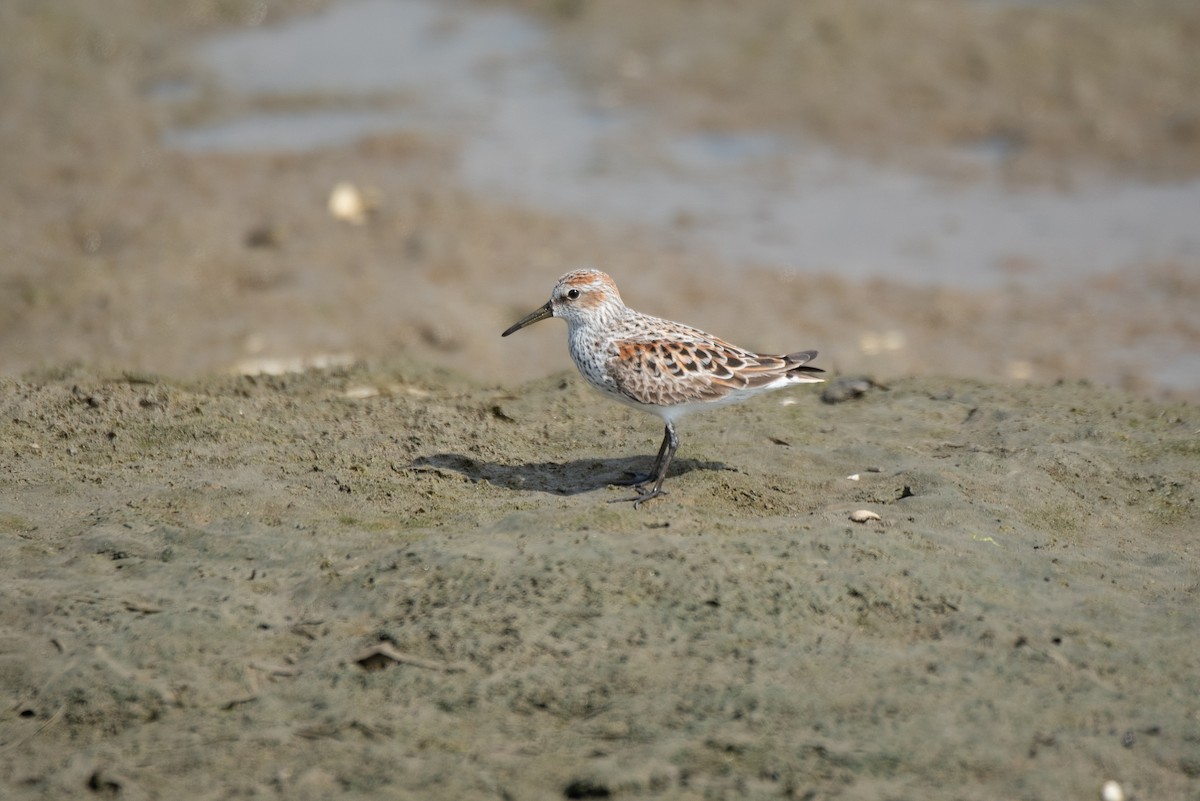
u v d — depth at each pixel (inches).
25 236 967.0
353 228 1003.9
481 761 331.9
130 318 856.9
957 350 844.0
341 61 1395.2
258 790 325.4
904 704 348.5
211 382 605.6
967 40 1290.6
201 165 1111.0
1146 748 336.2
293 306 879.7
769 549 416.8
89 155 1127.0
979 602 398.0
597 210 1048.8
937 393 601.0
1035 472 500.4
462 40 1453.0
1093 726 343.6
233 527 448.8
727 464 512.7
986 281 944.3
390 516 461.1
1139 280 939.3
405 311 877.2
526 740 339.3
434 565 408.5
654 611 384.5
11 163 1103.6
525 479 500.7
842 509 465.4
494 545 420.8
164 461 506.0
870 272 956.0
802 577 402.3
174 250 948.0
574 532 429.1
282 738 343.3
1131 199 1056.8
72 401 561.3
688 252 980.6
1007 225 1027.3
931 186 1093.8
